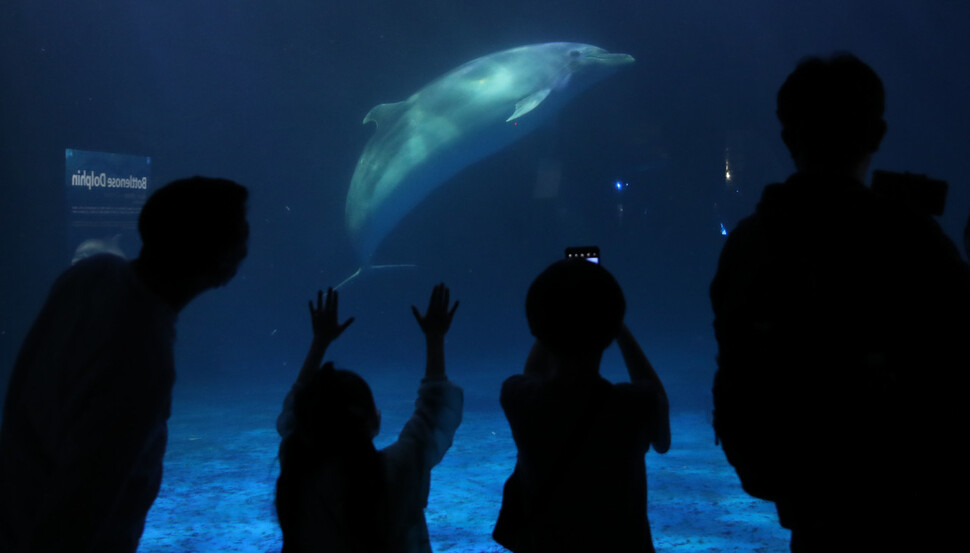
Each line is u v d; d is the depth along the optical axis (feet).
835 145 5.88
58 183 59.06
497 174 88.53
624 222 95.96
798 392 5.24
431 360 7.92
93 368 5.77
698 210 96.63
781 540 15.64
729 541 15.67
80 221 48.49
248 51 77.20
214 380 59.06
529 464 6.94
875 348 5.14
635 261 97.25
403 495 6.82
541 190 89.86
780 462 5.39
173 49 72.02
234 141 79.10
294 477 6.63
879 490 5.17
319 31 78.64
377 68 81.61
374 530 6.46
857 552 5.30
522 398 7.10
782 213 5.56
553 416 6.86
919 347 5.06
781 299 5.36
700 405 38.83
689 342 79.20
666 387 46.57
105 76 65.00
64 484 5.44
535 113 47.16
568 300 6.67
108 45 64.64
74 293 6.31
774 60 96.37
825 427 5.19
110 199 50.44
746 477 5.69
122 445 5.67
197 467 25.80
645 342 79.66
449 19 81.00
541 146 88.43
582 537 6.77
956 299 5.04
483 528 17.26
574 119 89.97
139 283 6.24
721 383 5.72
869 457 5.14
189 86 74.59
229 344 72.49
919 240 5.19
